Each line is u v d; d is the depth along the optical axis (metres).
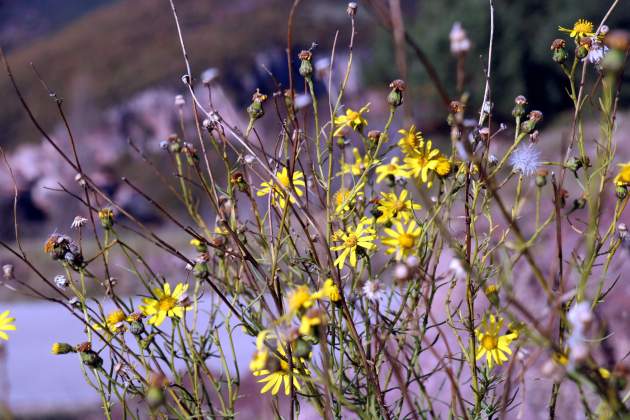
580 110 0.86
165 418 0.83
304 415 0.98
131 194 7.09
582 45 0.87
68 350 0.85
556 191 0.80
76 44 10.75
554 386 0.84
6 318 0.84
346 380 0.88
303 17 11.17
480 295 1.04
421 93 4.35
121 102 8.93
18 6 14.88
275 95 0.90
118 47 10.40
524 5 6.65
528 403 1.14
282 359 0.83
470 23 6.53
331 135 0.89
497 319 0.83
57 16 14.98
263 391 0.84
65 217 7.42
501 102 6.64
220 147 1.00
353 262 0.86
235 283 0.92
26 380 3.07
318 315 0.77
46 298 0.85
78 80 9.52
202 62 9.90
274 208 0.91
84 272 0.87
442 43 6.12
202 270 0.85
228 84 9.77
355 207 0.91
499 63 6.61
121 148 8.46
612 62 0.79
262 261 0.92
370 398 0.83
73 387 2.92
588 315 0.72
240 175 0.90
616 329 1.12
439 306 1.08
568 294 0.75
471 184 0.90
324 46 10.12
